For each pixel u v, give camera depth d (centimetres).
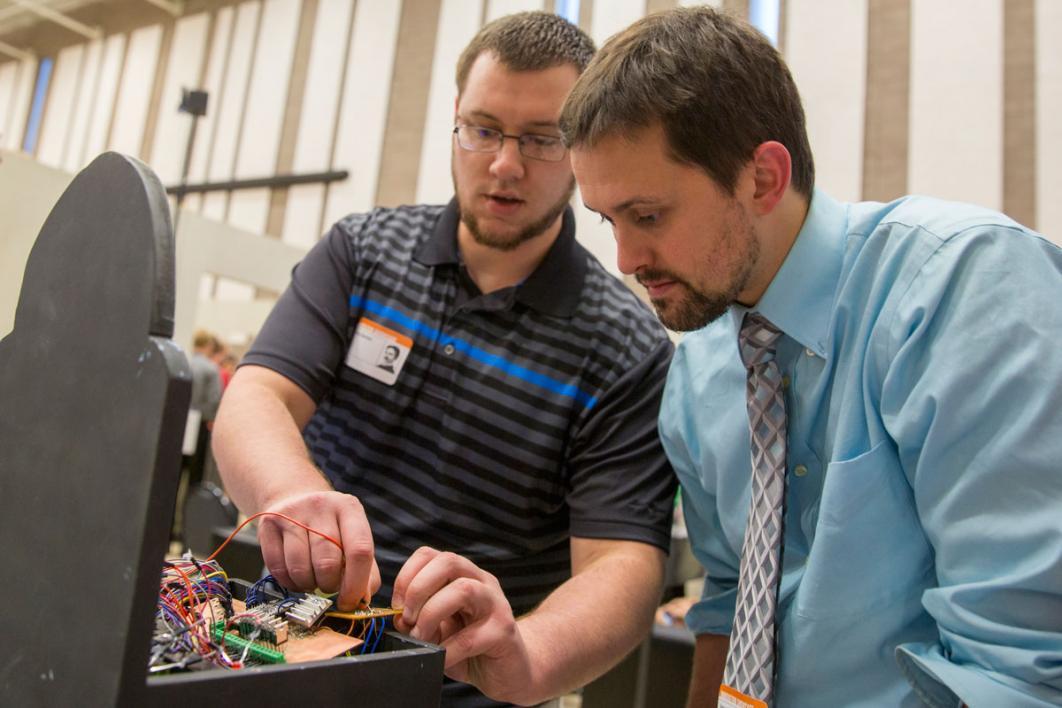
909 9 514
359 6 755
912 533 76
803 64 539
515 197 105
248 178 787
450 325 111
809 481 85
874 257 81
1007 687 62
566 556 115
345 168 730
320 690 47
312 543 69
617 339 110
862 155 514
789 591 83
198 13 866
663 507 103
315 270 115
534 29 103
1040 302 66
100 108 918
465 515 106
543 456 106
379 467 110
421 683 53
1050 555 60
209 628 56
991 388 66
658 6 586
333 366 111
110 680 39
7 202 228
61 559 45
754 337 88
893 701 75
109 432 44
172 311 43
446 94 689
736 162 75
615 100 74
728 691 84
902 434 72
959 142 488
